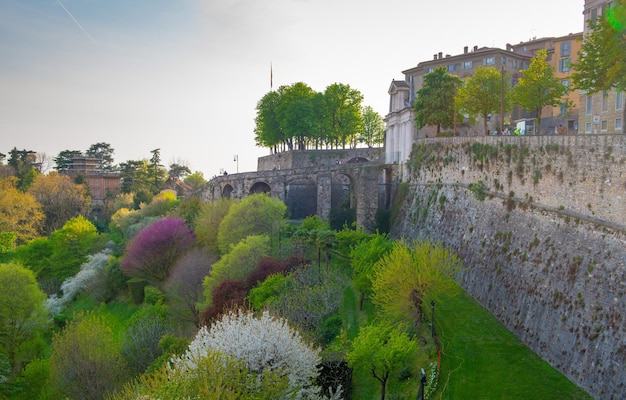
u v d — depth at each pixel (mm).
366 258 49719
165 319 62062
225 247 71625
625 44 39688
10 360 60938
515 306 40594
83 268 89875
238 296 53938
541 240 39656
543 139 41156
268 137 131250
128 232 101125
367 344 32875
